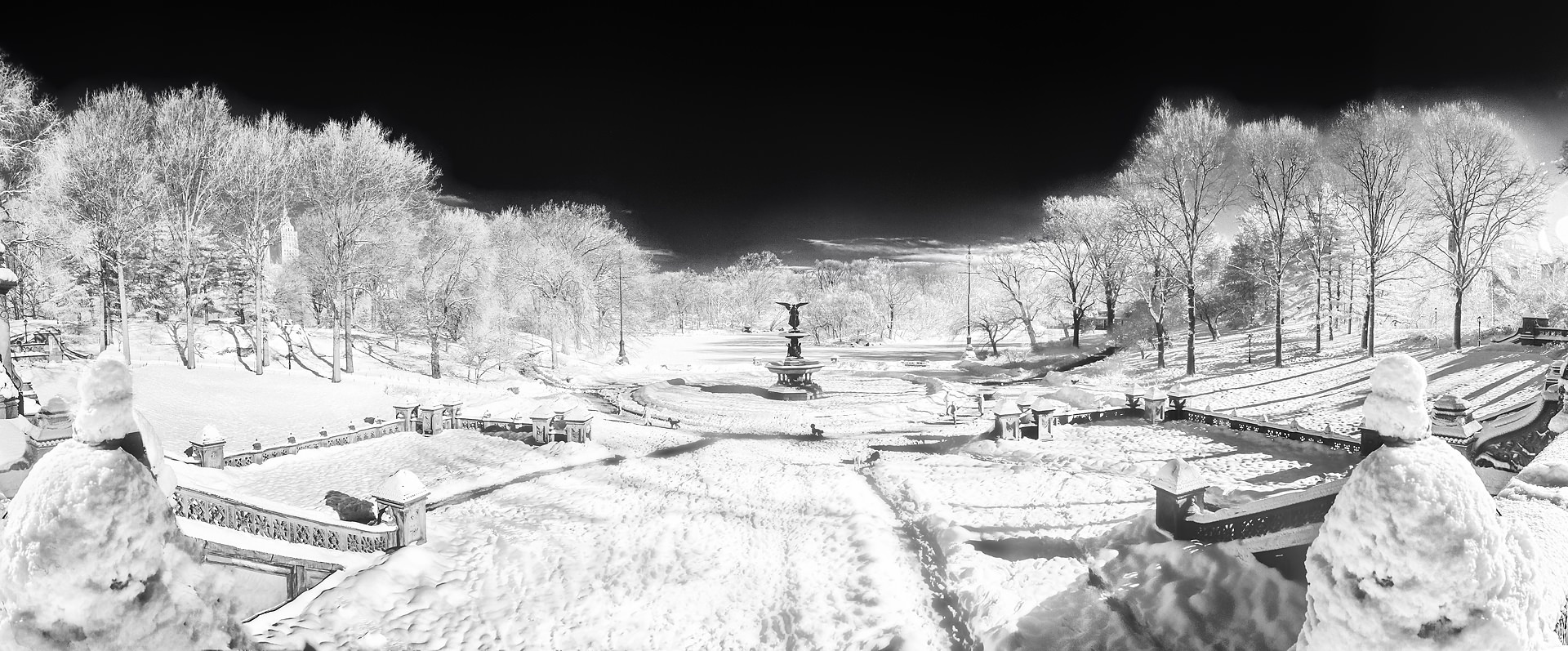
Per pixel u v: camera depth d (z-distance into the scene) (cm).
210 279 5353
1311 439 1923
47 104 3269
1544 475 1174
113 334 4756
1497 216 3566
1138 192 4284
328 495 1853
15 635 512
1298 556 891
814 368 4428
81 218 3825
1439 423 1702
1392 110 3569
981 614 967
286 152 4316
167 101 4119
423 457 2316
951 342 8806
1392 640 493
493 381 4869
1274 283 3953
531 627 1059
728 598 1136
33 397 2291
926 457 2117
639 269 7662
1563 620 680
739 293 15625
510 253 6325
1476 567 478
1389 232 3766
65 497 507
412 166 4647
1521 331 3344
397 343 5691
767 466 2064
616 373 5816
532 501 1736
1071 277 6500
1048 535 1221
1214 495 1404
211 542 1081
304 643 957
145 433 596
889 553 1236
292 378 4041
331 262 4306
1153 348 5184
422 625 1058
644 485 1858
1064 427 2370
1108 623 907
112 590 518
